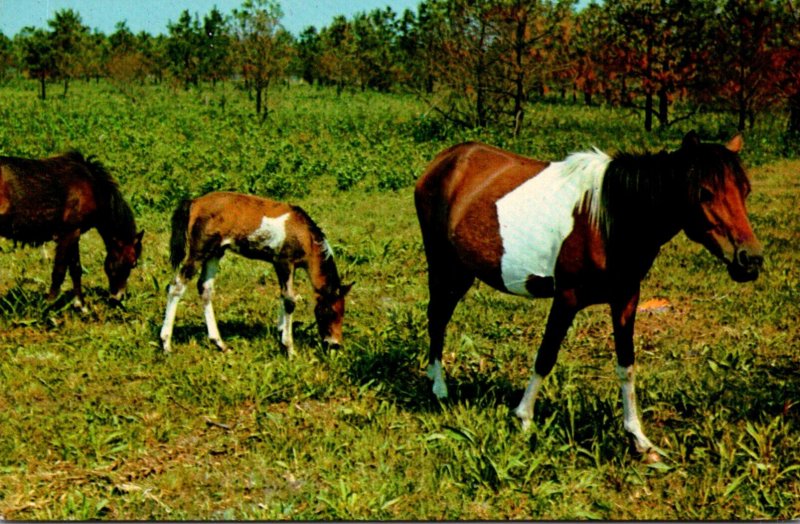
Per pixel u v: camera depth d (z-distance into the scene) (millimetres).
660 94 32281
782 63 25953
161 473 4629
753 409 5535
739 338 7242
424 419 5316
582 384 6023
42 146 20750
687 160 4336
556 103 46094
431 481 4512
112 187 7648
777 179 17922
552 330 4926
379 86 65000
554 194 4816
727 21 28375
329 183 16766
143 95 45781
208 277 6684
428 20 28906
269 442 4980
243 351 6617
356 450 4914
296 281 9094
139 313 7707
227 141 22766
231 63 34344
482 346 7008
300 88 65500
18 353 6383
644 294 8734
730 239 4207
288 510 4215
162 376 6023
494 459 4633
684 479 4652
